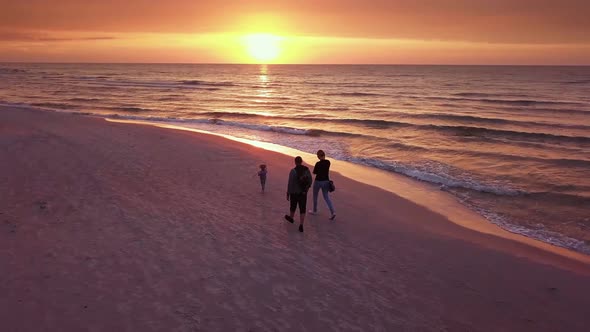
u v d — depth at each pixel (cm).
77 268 702
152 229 891
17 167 1307
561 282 768
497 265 830
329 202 1030
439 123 3067
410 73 14612
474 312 654
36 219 898
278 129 2686
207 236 877
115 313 582
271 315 605
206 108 4072
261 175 1209
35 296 612
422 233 991
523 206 1237
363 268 783
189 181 1296
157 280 680
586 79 9744
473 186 1427
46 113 2886
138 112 3672
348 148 2130
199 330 557
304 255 822
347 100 5053
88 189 1129
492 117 3397
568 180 1504
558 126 2905
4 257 722
